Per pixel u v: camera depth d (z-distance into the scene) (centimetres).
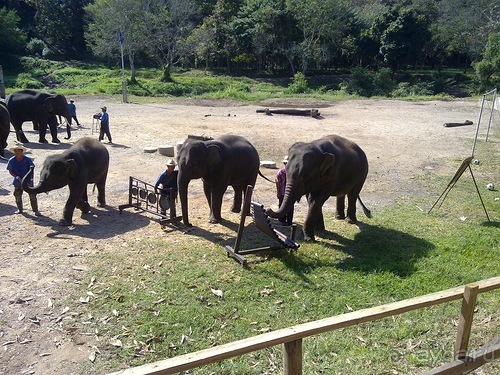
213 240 880
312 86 5009
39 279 708
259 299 668
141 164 1470
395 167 1553
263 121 2461
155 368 316
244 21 5328
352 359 536
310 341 569
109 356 536
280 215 797
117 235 894
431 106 3353
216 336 577
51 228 923
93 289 681
